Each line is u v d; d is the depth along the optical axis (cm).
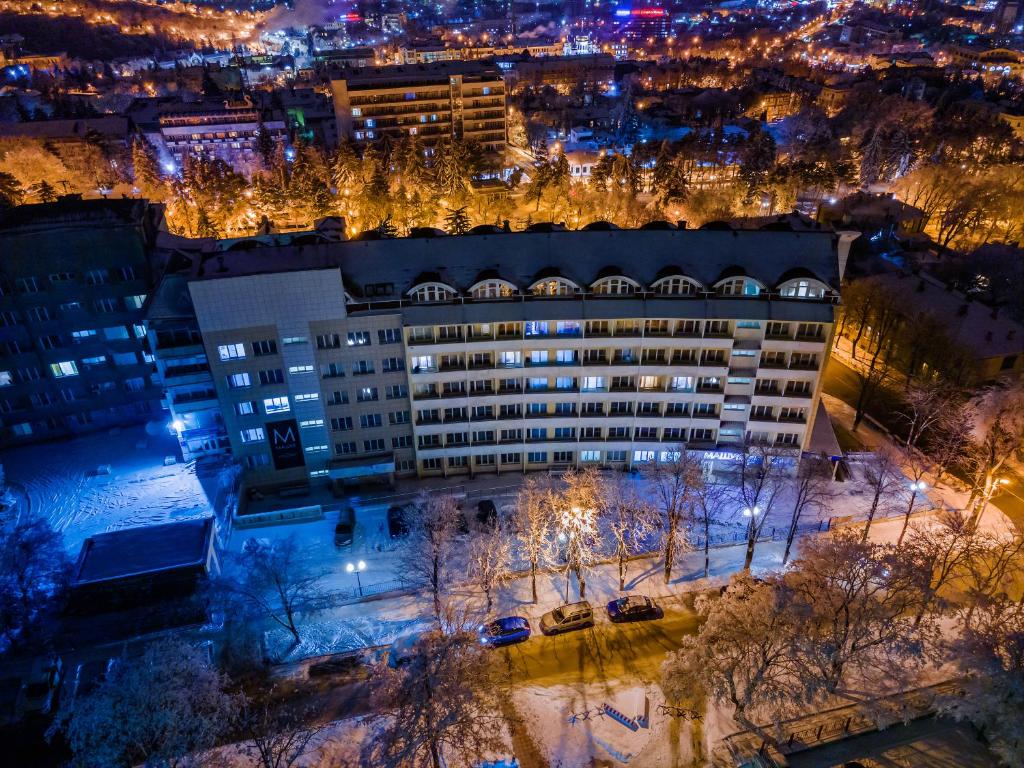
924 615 6831
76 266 8888
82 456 9406
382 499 8612
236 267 7812
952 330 10425
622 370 8350
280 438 8419
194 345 8312
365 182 15825
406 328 7988
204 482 8831
